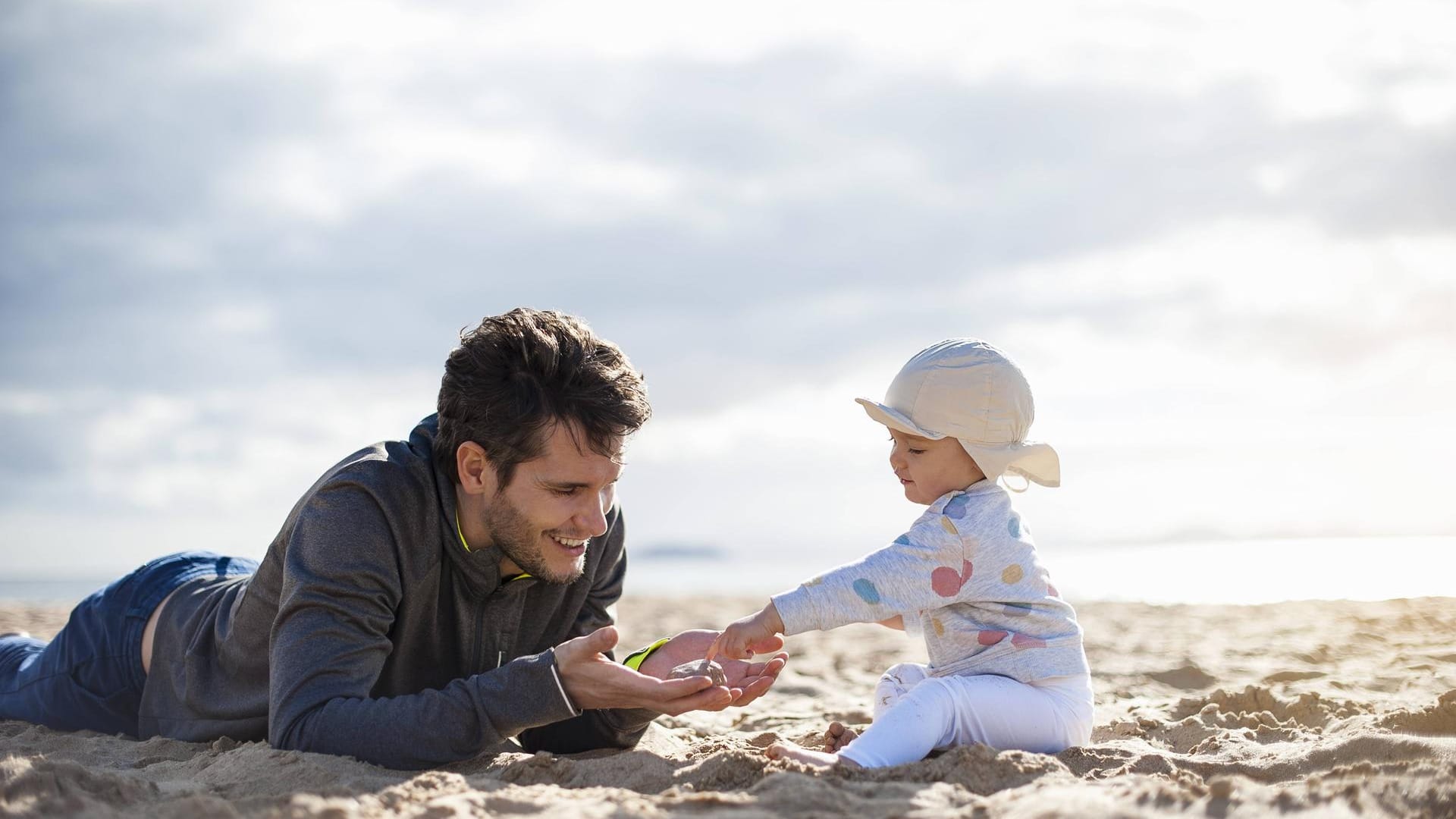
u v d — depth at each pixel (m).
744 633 2.52
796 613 2.52
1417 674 3.93
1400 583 8.73
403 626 2.58
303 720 2.37
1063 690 2.54
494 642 2.75
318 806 1.85
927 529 2.60
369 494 2.49
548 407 2.42
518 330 2.50
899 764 2.29
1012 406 2.75
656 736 3.01
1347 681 3.87
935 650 2.64
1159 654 4.77
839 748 2.74
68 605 9.02
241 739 2.79
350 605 2.44
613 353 2.57
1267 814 1.83
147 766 2.59
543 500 2.47
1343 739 2.53
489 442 2.44
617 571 3.08
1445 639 4.91
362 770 2.24
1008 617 2.56
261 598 2.65
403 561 2.52
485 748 2.33
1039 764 2.20
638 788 2.21
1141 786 1.94
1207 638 5.23
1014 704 2.46
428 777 2.08
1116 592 9.33
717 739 3.08
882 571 2.55
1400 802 1.92
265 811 1.85
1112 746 2.52
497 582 2.67
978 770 2.17
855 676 4.84
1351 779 2.03
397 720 2.30
